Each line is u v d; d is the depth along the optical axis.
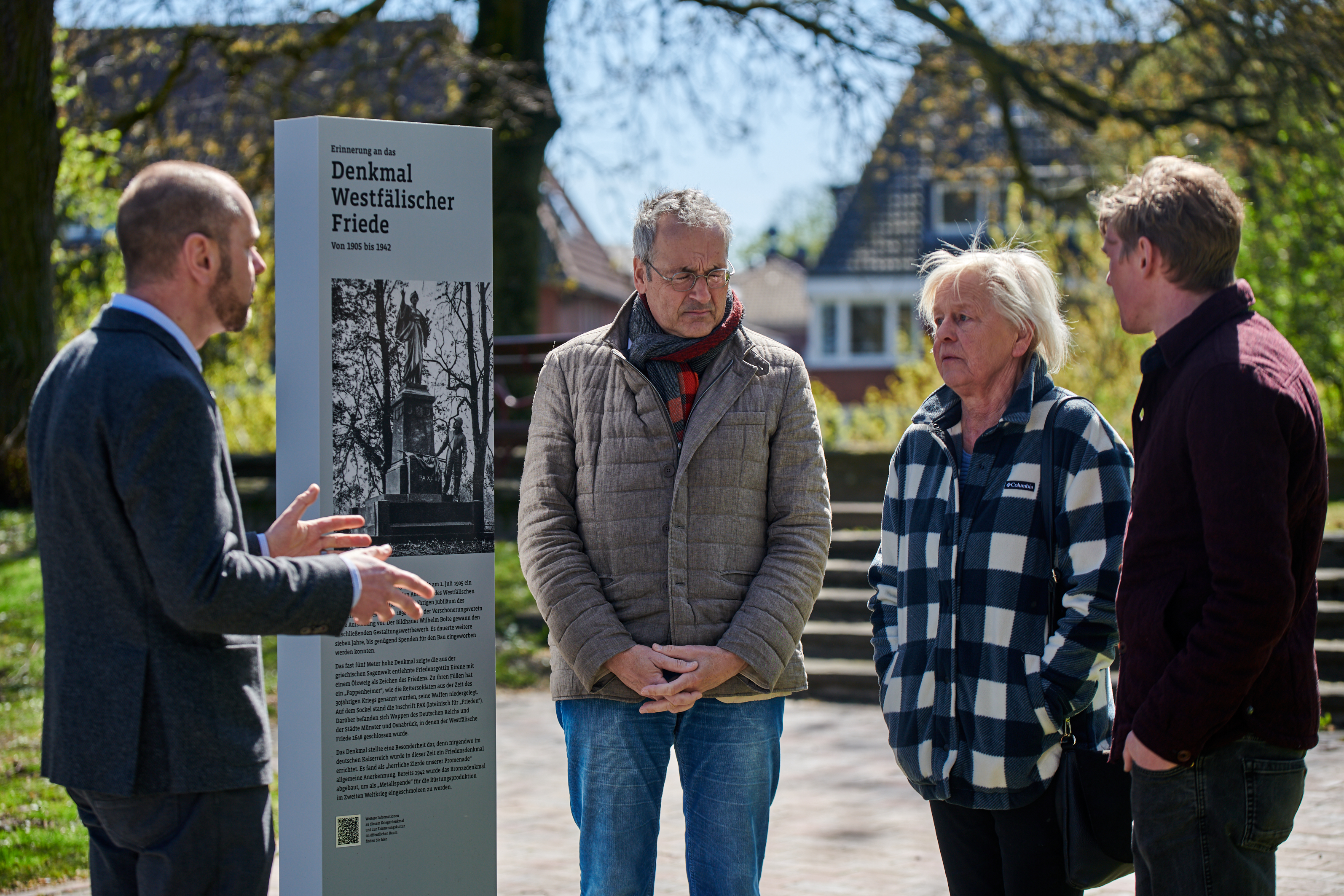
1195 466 2.13
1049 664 2.61
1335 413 11.27
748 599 2.77
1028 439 2.74
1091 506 2.64
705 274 2.79
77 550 2.09
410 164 2.80
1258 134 12.16
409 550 2.81
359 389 2.78
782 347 2.98
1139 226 2.30
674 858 4.25
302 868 2.76
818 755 5.75
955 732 2.71
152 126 12.63
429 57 12.36
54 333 10.55
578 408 2.88
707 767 2.81
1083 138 13.91
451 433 2.85
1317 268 11.02
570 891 3.89
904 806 4.91
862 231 27.39
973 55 12.85
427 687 2.82
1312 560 2.17
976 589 2.72
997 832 2.72
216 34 11.98
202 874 2.16
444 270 2.84
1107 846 2.57
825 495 2.94
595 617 2.72
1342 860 3.93
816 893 3.87
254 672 2.26
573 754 2.85
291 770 2.78
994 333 2.77
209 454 2.10
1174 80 13.12
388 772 2.79
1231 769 2.17
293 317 2.77
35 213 10.23
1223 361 2.13
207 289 2.21
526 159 13.08
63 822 4.43
